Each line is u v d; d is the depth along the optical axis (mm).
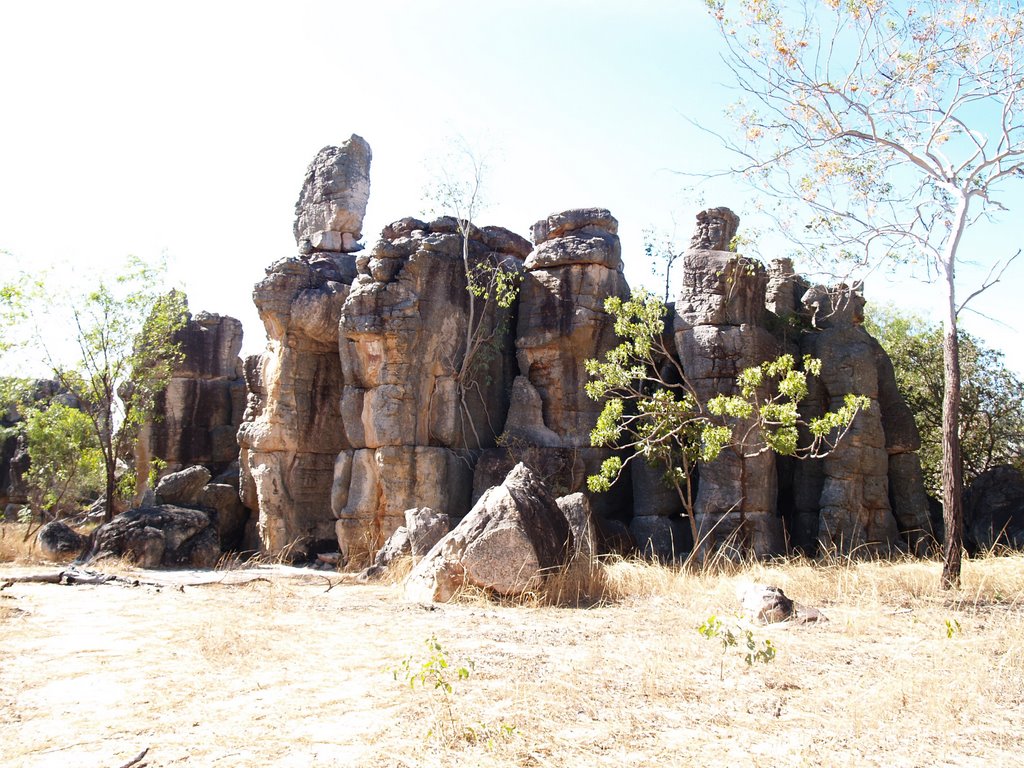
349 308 20875
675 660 8055
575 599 11992
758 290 20688
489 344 22234
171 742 5691
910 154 13961
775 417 19266
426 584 12320
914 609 10727
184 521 20078
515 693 6801
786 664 7938
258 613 10953
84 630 9703
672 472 18062
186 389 28062
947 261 13188
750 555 17844
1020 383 26953
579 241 21969
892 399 22297
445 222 22516
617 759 5457
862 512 20031
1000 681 7180
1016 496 21500
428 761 5355
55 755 5430
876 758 5523
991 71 13906
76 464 27422
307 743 5684
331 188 25031
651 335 18812
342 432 23312
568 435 21438
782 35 14531
